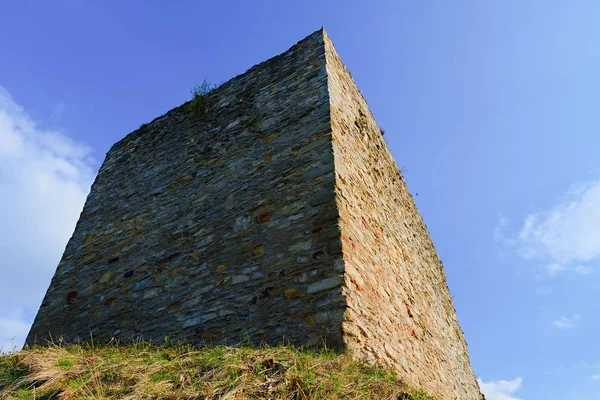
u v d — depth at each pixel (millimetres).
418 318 7441
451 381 8234
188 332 5500
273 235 5664
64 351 4883
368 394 3535
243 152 6992
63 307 7195
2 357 4711
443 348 8469
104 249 7555
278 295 5102
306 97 6867
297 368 3643
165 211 7250
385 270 6410
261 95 7605
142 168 8438
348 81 7824
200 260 6148
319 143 6129
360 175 6688
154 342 5672
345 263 4938
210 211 6625
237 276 5605
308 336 4582
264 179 6355
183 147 8062
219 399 3135
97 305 6793
